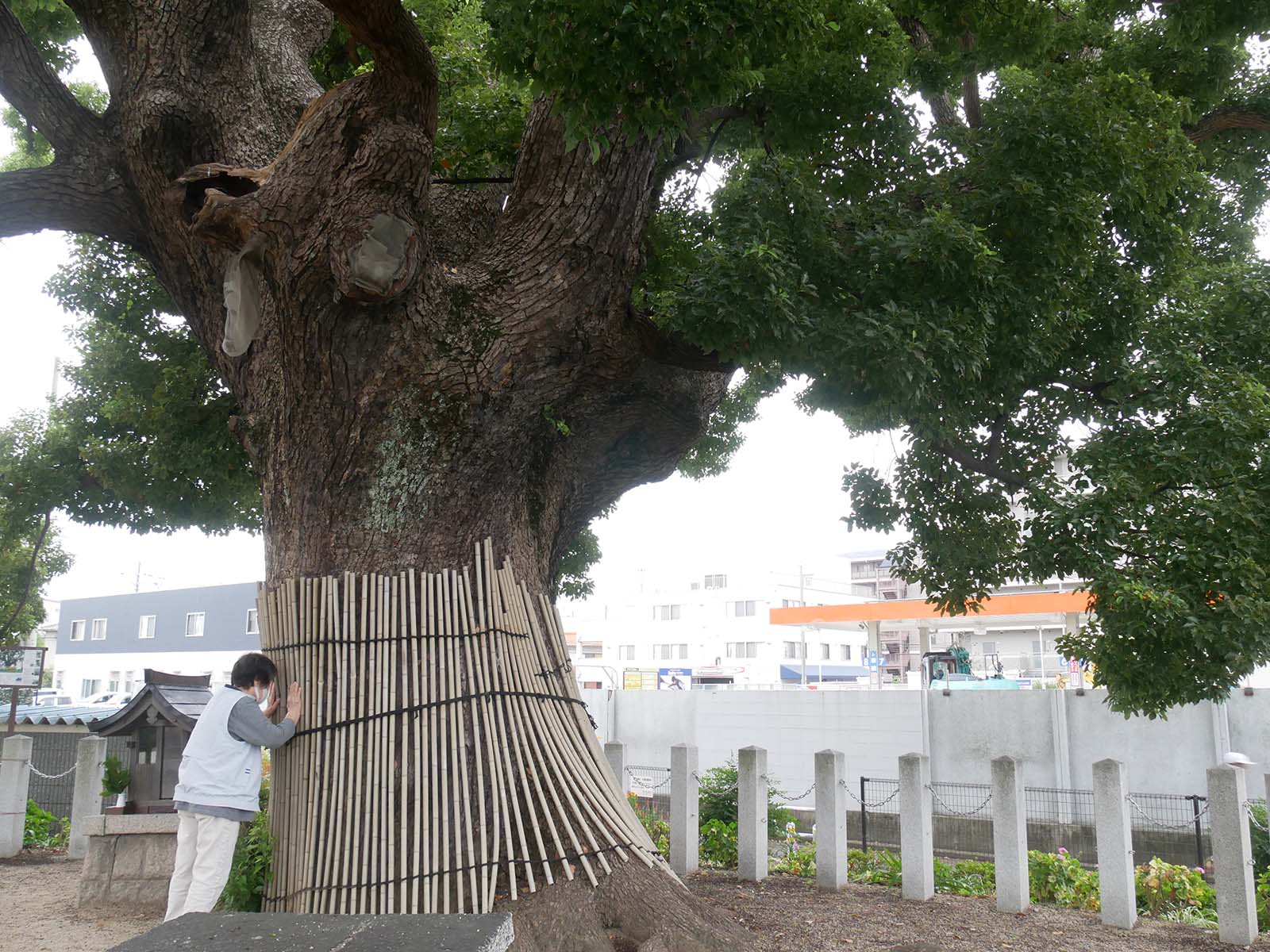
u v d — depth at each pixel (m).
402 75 5.43
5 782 10.24
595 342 6.45
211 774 5.49
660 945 5.25
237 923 2.70
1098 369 8.47
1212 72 9.45
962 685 24.05
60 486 11.87
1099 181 7.05
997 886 7.82
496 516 6.41
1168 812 15.76
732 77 5.39
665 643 50.06
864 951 6.16
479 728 5.77
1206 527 6.58
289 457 6.36
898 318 6.16
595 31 4.95
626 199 6.22
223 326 7.12
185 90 6.92
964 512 9.49
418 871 5.36
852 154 7.59
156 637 41.41
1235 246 11.06
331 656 5.83
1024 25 8.05
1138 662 6.73
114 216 7.07
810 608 31.89
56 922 6.95
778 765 20.23
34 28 9.29
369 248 5.50
